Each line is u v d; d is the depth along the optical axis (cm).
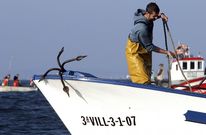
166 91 2467
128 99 2494
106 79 2491
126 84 2477
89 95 2516
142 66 2505
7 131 4100
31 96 9325
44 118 5050
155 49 2495
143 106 2494
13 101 7812
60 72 2506
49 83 2539
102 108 2522
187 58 5588
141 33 2467
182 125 2486
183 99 2470
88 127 2555
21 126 4397
